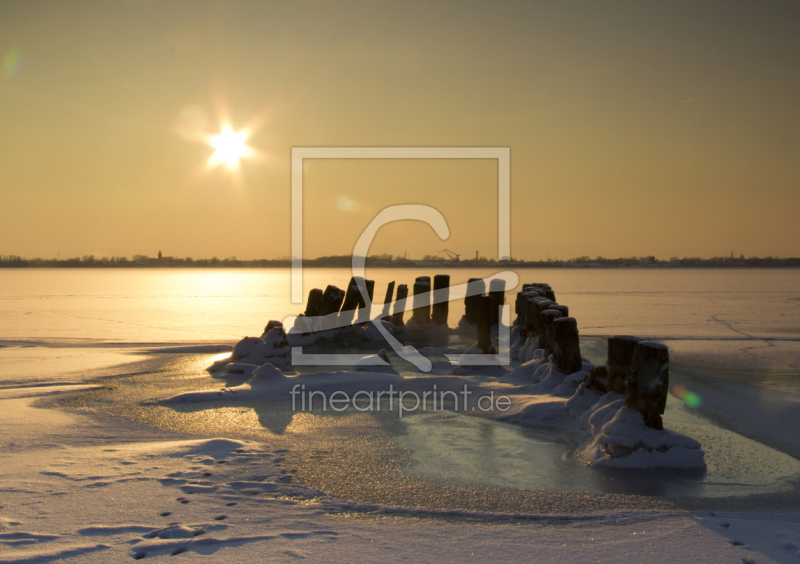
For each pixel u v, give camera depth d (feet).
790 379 37.01
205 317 92.38
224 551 13.55
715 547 13.97
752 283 231.30
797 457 21.57
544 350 36.91
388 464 20.68
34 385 35.04
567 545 14.05
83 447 21.97
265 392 32.76
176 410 28.81
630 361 24.45
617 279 272.10
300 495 17.48
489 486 18.57
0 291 180.65
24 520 15.15
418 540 14.29
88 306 117.29
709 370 40.52
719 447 22.74
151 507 16.17
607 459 20.81
